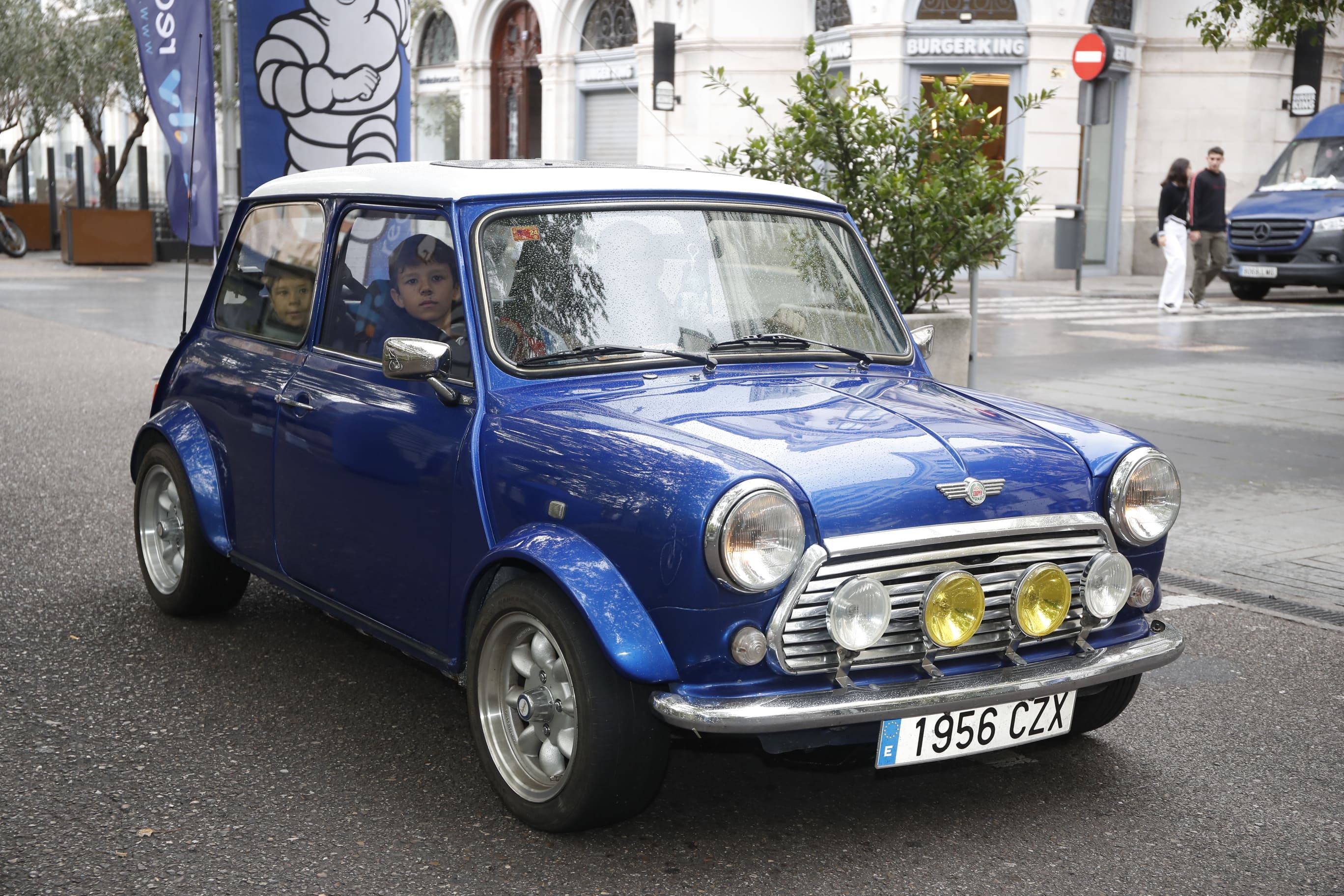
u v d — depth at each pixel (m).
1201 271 19.67
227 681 4.78
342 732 4.35
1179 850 3.64
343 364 4.40
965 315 8.77
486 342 3.88
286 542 4.64
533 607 3.50
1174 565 6.52
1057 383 11.86
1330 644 5.43
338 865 3.45
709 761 4.21
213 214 9.43
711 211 4.42
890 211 8.59
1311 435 9.60
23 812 3.72
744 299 4.32
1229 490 7.99
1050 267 24.77
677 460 3.33
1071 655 3.69
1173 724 4.57
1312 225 19.75
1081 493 3.69
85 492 7.67
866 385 4.16
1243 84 25.28
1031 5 23.89
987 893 3.38
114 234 27.75
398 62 10.23
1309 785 4.09
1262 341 15.23
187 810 3.76
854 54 24.61
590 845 3.59
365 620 4.28
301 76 9.93
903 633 3.43
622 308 4.09
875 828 3.75
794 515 3.24
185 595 5.29
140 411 10.51
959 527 3.43
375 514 4.16
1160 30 25.48
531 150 33.03
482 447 3.76
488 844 3.59
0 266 27.44
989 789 4.03
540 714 3.61
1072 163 24.61
